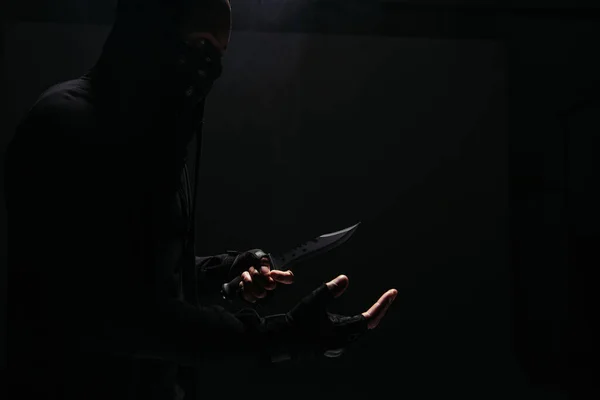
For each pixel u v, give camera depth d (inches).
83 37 136.8
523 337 144.3
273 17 142.8
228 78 142.2
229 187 141.8
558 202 145.3
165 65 33.5
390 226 144.6
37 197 29.6
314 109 143.8
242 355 31.2
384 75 145.3
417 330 144.1
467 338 144.6
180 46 33.9
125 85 33.2
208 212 141.1
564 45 145.7
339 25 144.3
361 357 142.5
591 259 144.2
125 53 33.8
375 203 144.6
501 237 145.8
